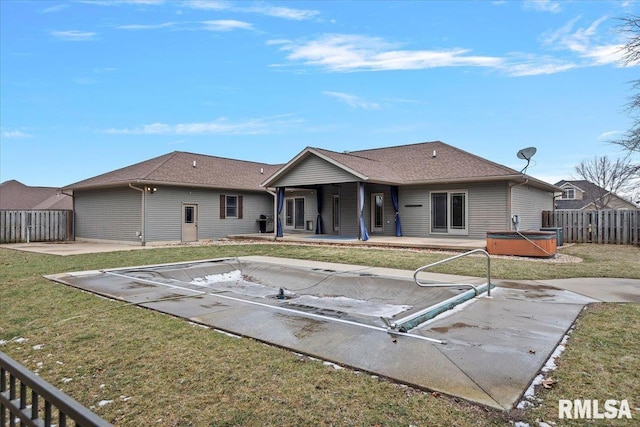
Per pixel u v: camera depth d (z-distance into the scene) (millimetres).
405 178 15773
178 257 11961
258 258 11531
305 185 17109
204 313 5355
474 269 8969
